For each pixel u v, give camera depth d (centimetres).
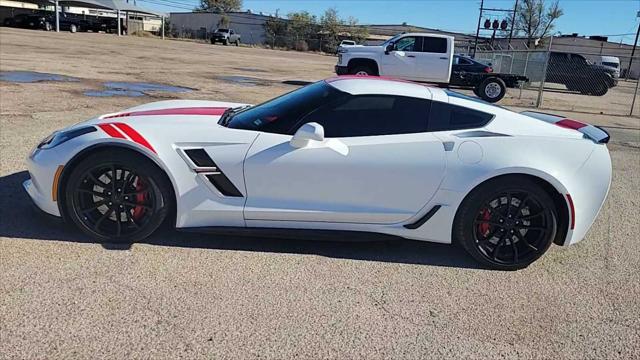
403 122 379
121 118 391
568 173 374
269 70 2278
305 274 353
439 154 368
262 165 363
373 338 285
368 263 379
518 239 381
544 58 1819
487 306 330
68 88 1156
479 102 408
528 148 374
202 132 369
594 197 384
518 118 397
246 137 370
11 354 248
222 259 364
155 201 363
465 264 389
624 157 867
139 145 352
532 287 360
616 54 5403
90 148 354
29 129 705
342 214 371
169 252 368
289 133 375
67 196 361
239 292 322
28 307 288
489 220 378
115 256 355
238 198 369
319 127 353
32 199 380
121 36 4959
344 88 393
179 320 287
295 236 374
